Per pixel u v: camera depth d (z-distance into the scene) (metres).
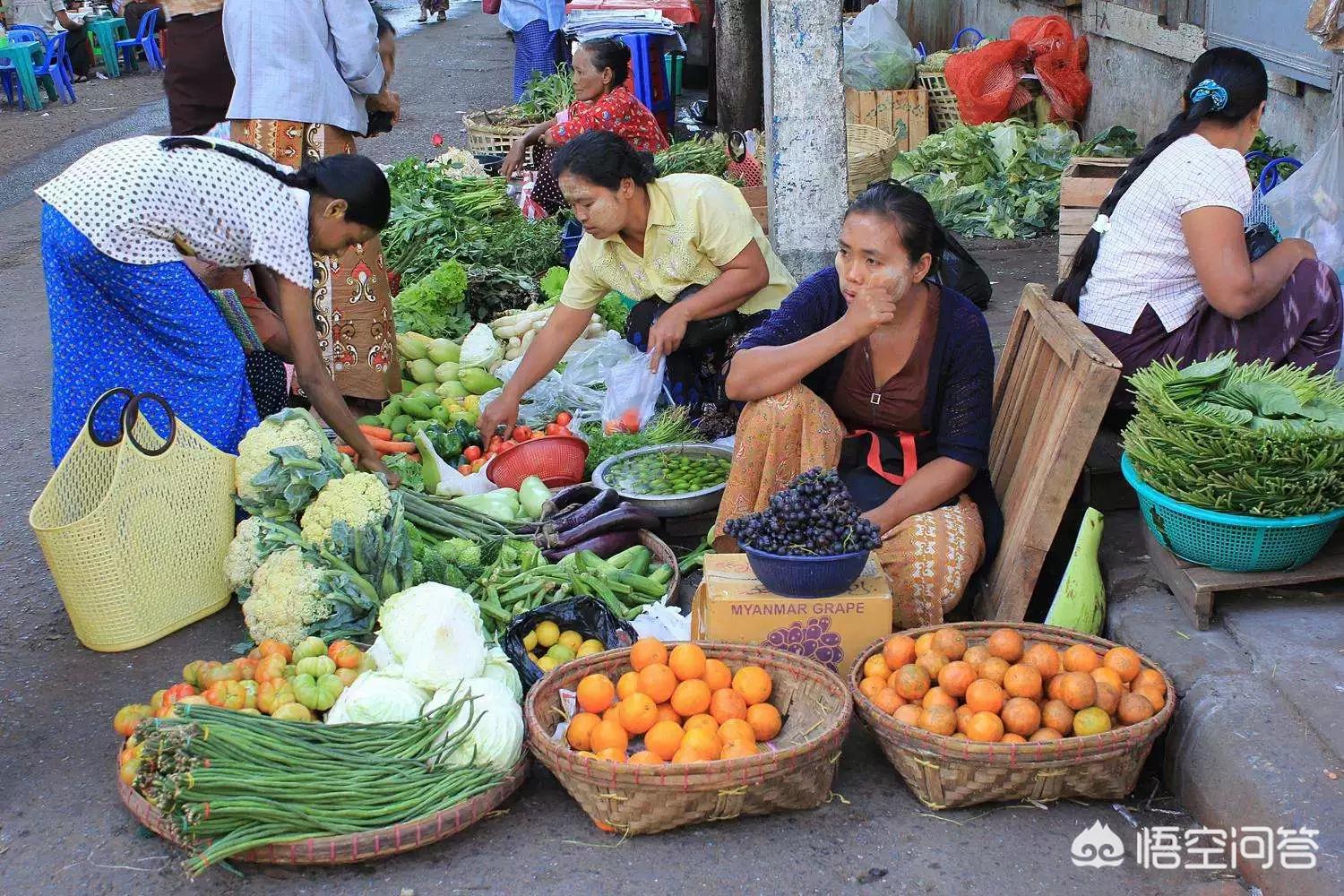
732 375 3.49
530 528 3.97
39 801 2.97
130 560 3.57
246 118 4.93
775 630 3.15
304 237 3.81
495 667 3.11
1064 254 5.37
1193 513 2.97
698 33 14.07
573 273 4.51
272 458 3.70
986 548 3.50
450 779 2.75
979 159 7.66
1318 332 3.53
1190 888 2.56
